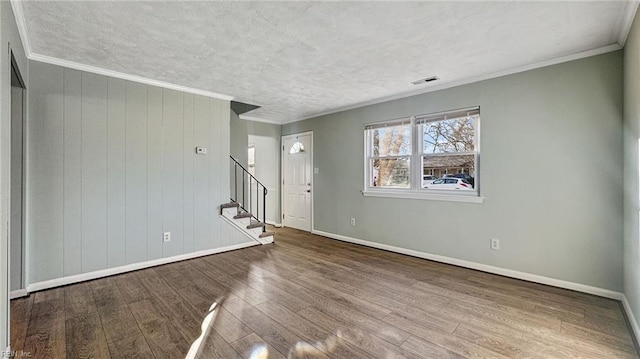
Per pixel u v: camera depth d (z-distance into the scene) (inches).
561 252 116.0
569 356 74.4
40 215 115.7
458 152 146.2
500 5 79.3
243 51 108.7
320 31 93.6
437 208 152.9
